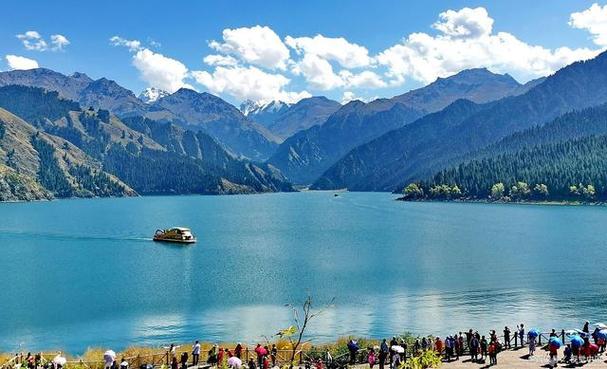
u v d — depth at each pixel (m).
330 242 168.75
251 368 46.97
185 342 68.25
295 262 130.00
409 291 95.94
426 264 124.12
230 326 75.75
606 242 157.25
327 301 89.44
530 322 75.25
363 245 159.88
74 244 172.00
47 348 66.62
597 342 54.41
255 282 106.19
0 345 67.38
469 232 190.75
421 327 73.62
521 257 131.62
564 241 160.88
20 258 142.75
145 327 75.81
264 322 77.69
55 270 123.56
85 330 74.12
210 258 139.12
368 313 81.50
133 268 125.19
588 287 96.69
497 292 94.00
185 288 101.25
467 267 119.19
